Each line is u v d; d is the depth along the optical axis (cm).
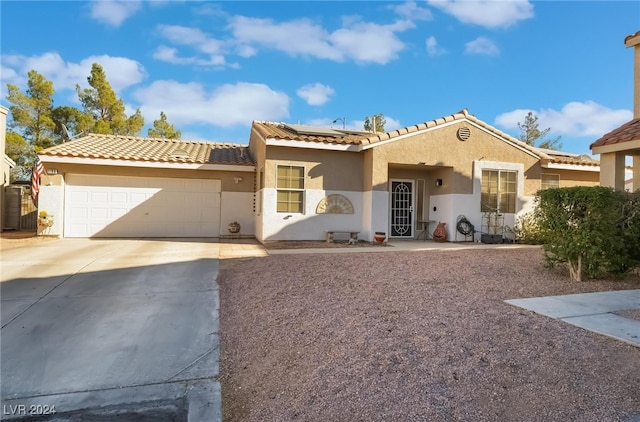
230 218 1616
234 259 1002
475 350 401
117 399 364
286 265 888
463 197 1447
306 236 1377
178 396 369
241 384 388
